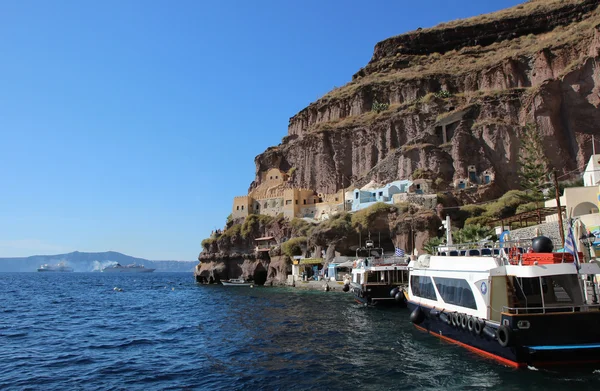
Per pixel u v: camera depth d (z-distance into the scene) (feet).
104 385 71.05
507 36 430.20
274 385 68.69
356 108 429.79
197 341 108.47
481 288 81.05
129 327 136.15
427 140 339.77
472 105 334.65
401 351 89.56
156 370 80.07
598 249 109.81
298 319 141.28
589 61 302.66
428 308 103.65
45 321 152.87
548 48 339.36
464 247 113.29
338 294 246.47
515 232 174.91
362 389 65.62
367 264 198.70
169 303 222.48
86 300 252.42
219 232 429.38
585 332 69.97
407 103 384.47
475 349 84.58
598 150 286.05
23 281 613.11
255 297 238.89
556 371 69.41
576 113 298.35
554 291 75.51
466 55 430.61
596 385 62.80
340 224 301.22
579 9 403.34
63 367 83.35
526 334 69.77
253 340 106.42
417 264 122.83
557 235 148.05
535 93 307.99
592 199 153.48
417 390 64.49
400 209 278.87
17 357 92.38
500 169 307.37
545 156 291.38
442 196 278.26
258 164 481.46
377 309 163.73
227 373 76.54
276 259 352.90
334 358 85.15
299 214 379.35
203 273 410.93
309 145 425.69
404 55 469.98
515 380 66.23
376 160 378.53
